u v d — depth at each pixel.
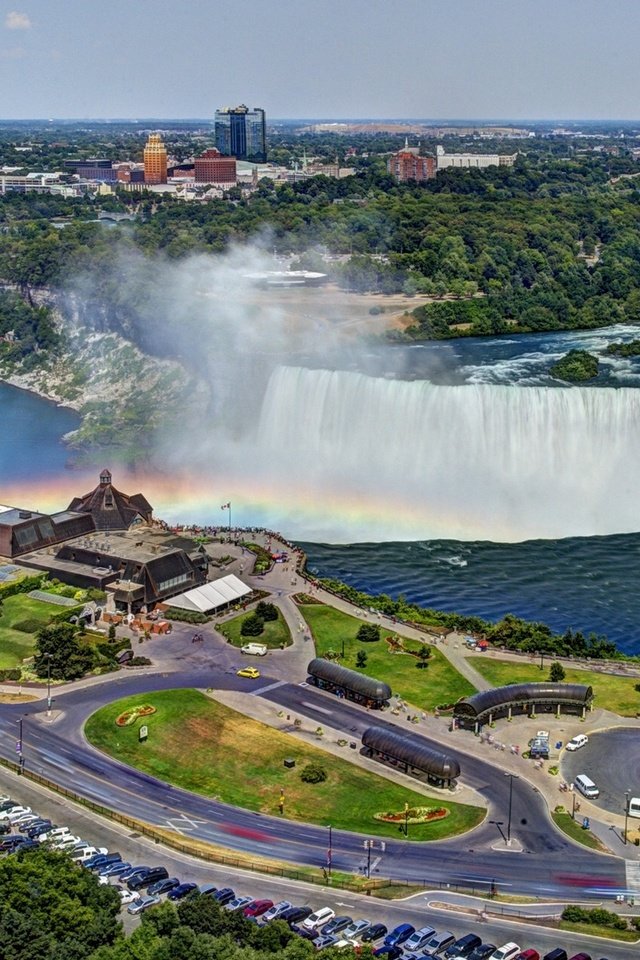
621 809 170.50
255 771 178.50
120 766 179.62
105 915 135.50
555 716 195.12
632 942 141.38
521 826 165.88
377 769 179.62
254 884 151.88
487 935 142.38
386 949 137.50
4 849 154.62
